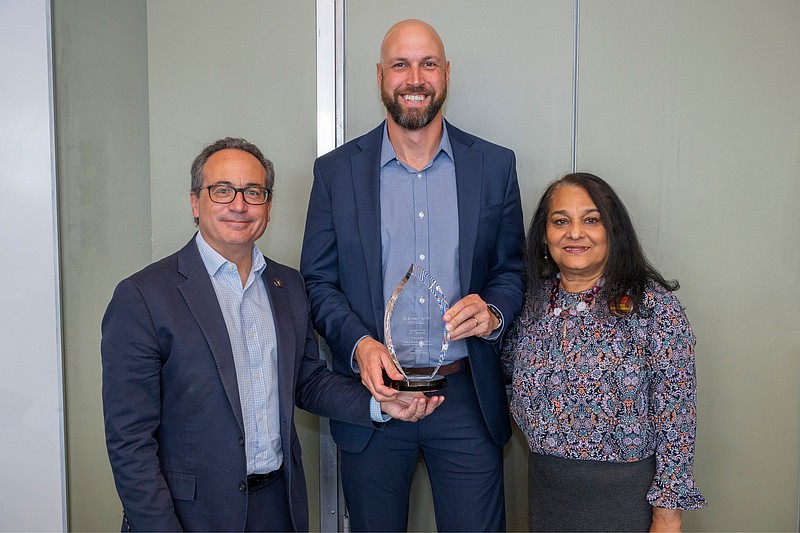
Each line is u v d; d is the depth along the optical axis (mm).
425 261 2107
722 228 2518
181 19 2426
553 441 1894
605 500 1861
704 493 2568
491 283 2162
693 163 2502
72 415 2514
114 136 2484
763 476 2564
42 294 2459
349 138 2488
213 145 1777
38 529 2502
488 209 2115
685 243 2521
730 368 2549
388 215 2117
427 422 2102
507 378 2389
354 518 2188
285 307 1857
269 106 2465
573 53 2479
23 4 2395
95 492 2537
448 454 2129
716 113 2488
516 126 2502
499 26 2475
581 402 1855
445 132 2162
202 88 2445
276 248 2502
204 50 2438
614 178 2510
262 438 1754
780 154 2498
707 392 2551
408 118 2031
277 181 2484
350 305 2127
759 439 2562
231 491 1665
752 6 2461
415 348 2068
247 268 1807
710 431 2562
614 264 1882
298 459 1896
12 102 2416
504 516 2221
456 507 2148
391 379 1886
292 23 2449
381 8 2455
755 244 2520
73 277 2498
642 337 1846
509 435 2209
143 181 2500
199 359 1655
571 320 1919
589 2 2465
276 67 2459
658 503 1821
